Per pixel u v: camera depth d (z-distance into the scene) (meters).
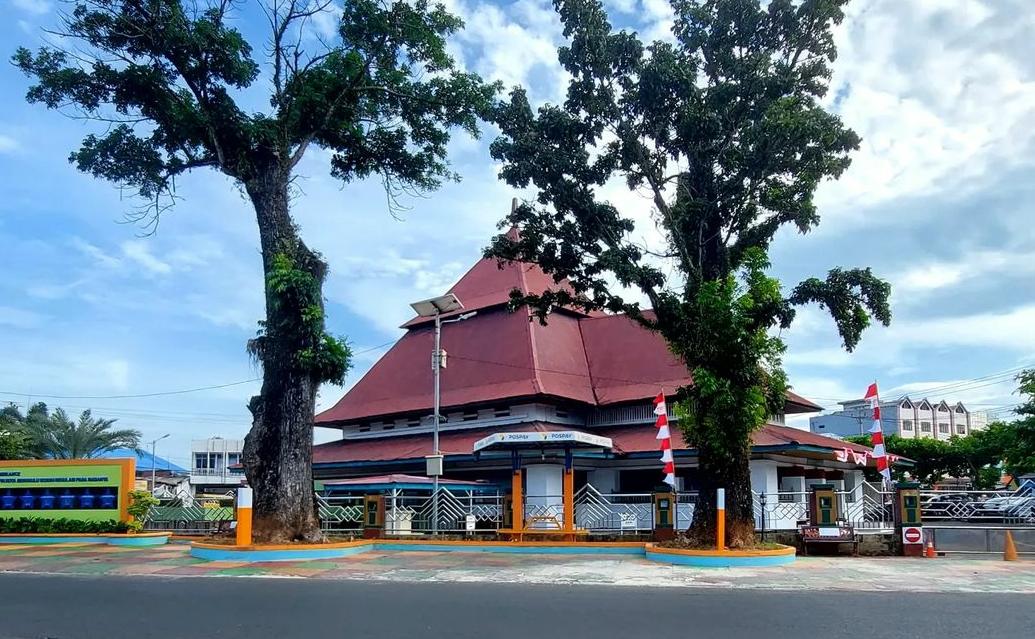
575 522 24.50
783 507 25.86
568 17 19.91
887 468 21.06
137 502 24.95
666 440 21.58
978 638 9.09
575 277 21.06
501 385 31.86
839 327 18.38
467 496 27.52
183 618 10.49
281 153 21.62
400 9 21.83
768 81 19.12
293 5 21.28
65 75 21.08
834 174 20.20
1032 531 20.83
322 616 10.54
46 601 12.18
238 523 18.97
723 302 18.53
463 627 9.70
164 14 20.47
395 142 24.66
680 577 15.18
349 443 36.00
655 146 20.27
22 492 25.62
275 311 20.59
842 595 12.82
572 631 9.43
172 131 22.11
